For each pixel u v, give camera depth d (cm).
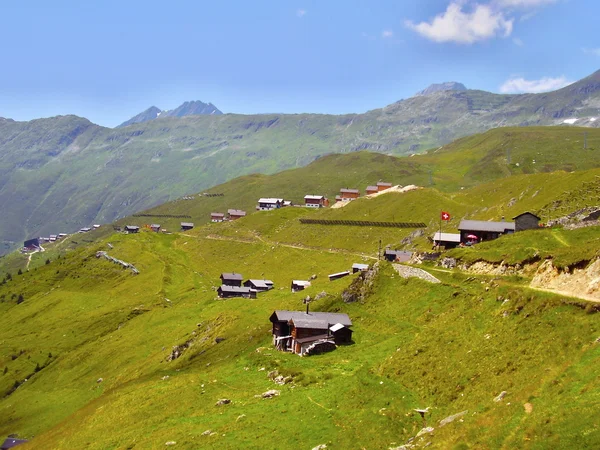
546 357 6053
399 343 9525
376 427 6300
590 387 4894
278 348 11150
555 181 19962
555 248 10738
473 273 11538
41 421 14525
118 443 8394
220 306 17838
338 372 8762
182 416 8831
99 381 16062
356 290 12988
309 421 7019
